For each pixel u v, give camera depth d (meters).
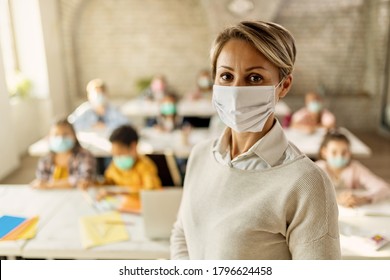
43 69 3.97
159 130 3.42
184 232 0.94
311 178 0.69
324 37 5.73
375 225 1.56
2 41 2.72
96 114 3.62
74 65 5.07
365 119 5.81
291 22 5.67
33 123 4.05
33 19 3.29
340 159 2.03
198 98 4.92
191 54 5.90
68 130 2.12
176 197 1.45
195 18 5.76
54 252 1.41
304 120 3.43
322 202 0.68
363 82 5.90
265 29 0.70
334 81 5.91
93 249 1.42
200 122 4.19
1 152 2.77
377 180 2.05
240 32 0.71
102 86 3.61
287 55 0.72
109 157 2.92
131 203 1.82
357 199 1.79
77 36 5.32
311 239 0.68
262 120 0.77
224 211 0.79
